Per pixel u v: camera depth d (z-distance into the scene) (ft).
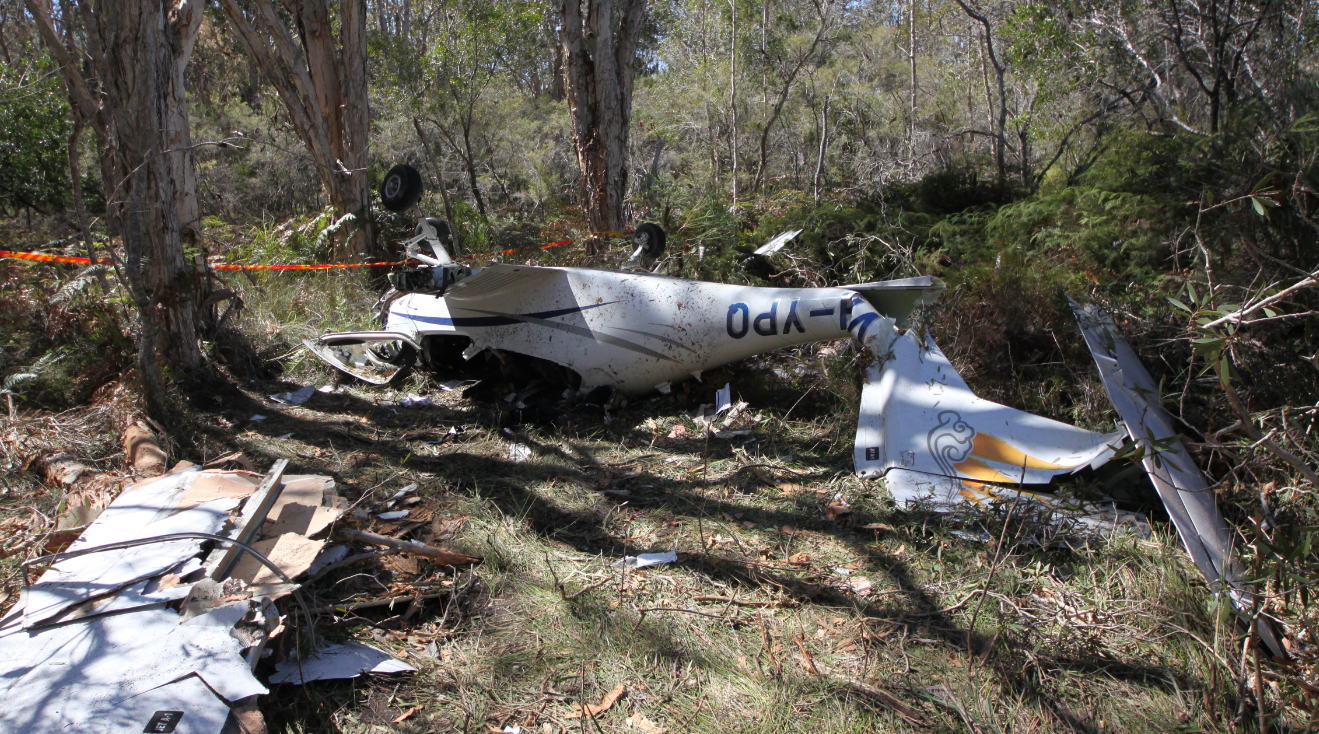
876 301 16.92
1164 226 20.92
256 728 7.23
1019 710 8.67
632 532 12.85
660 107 63.36
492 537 12.38
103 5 17.26
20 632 8.23
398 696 8.80
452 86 45.50
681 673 9.32
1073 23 35.78
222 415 18.08
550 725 8.44
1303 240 15.69
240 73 65.16
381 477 14.73
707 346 17.57
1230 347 7.93
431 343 21.13
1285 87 24.73
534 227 41.68
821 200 41.45
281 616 9.16
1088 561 11.16
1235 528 10.34
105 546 9.62
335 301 27.76
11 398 15.80
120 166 17.97
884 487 13.89
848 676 9.23
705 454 15.70
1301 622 8.35
